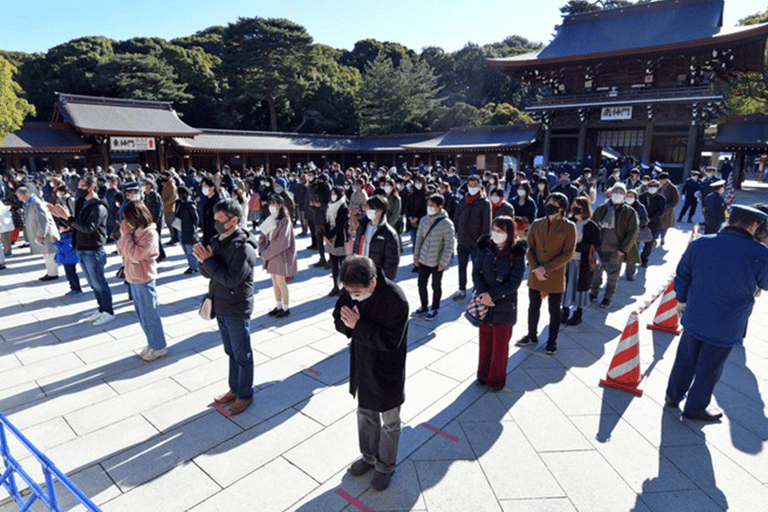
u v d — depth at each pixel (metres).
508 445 3.69
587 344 5.70
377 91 51.88
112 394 4.46
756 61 31.48
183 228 8.80
